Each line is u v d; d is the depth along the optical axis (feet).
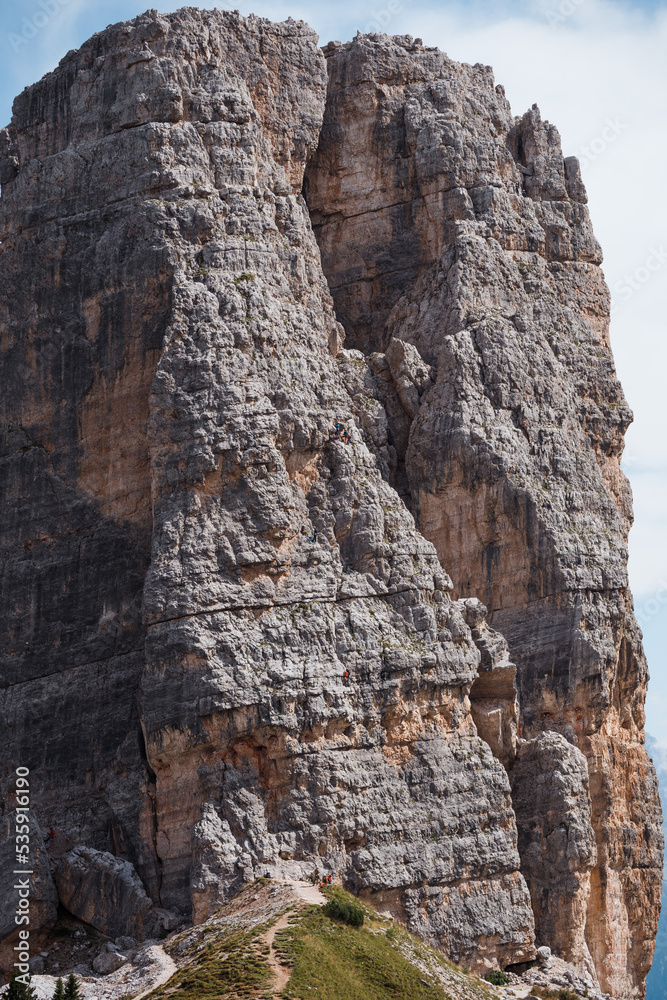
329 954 591.37
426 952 639.35
